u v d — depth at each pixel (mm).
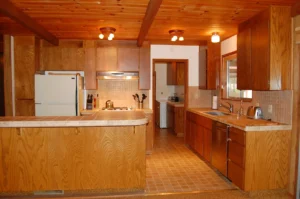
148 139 4848
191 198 2957
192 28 3980
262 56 3102
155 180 3494
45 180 2939
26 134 2881
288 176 3033
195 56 5480
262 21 3092
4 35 4395
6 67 4434
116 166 3014
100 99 5359
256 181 2951
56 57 4887
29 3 2855
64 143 2934
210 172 3826
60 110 4488
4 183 2891
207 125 4152
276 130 2973
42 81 4449
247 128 2889
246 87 3527
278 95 3244
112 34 3988
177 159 4492
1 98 4766
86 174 2979
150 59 5293
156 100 8250
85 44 4910
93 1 2801
